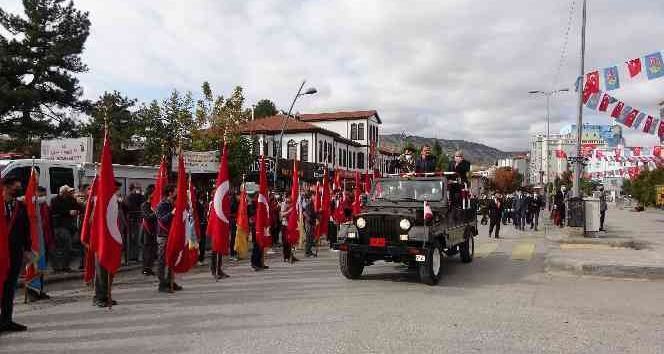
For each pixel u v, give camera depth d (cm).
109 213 780
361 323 675
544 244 1811
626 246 1602
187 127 2794
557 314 737
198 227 971
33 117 2859
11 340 602
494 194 2112
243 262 1353
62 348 569
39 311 754
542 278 1088
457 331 636
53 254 1090
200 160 1998
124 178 1658
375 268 1251
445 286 985
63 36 2947
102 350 561
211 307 779
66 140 1573
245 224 1209
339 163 5466
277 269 1222
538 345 577
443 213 1085
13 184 669
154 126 2725
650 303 820
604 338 608
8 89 2578
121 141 2908
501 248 1698
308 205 1502
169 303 810
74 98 2975
